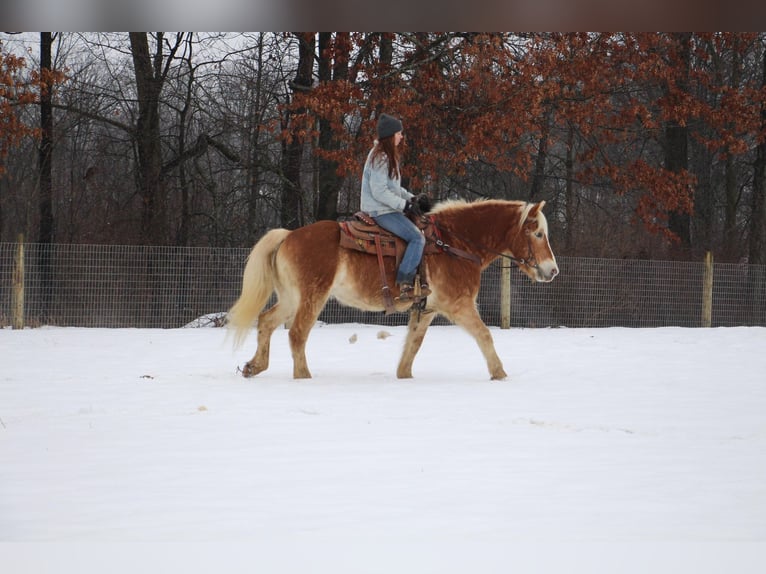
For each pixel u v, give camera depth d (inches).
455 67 941.8
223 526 197.3
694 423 331.9
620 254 1027.3
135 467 251.9
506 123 910.4
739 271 905.5
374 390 405.7
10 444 282.4
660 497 224.8
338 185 1017.5
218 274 811.4
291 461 260.2
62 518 202.8
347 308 856.9
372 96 898.7
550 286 857.5
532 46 923.4
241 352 580.7
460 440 293.6
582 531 195.9
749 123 1046.4
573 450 280.1
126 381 430.6
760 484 238.8
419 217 437.4
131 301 791.1
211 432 304.0
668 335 740.0
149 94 1032.8
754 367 518.0
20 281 747.4
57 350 583.5
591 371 491.8
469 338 698.8
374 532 193.6
